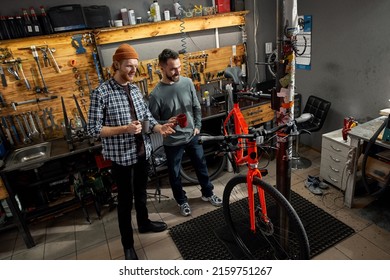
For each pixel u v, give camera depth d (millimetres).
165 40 3225
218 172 3289
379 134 2219
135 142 1990
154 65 3146
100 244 2494
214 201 2805
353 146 2361
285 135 1716
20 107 2787
